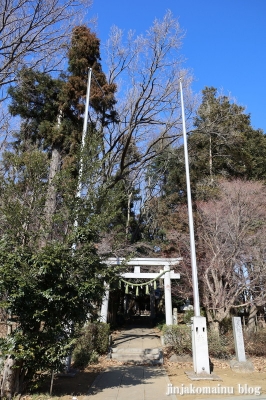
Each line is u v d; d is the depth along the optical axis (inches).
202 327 324.2
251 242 483.8
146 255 716.0
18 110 525.7
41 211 248.5
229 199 521.7
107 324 461.7
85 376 304.7
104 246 372.8
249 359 379.2
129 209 905.5
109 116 585.6
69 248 231.5
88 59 556.7
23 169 257.0
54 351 212.8
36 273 210.8
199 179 724.7
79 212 251.6
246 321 573.3
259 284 468.1
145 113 560.4
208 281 479.8
